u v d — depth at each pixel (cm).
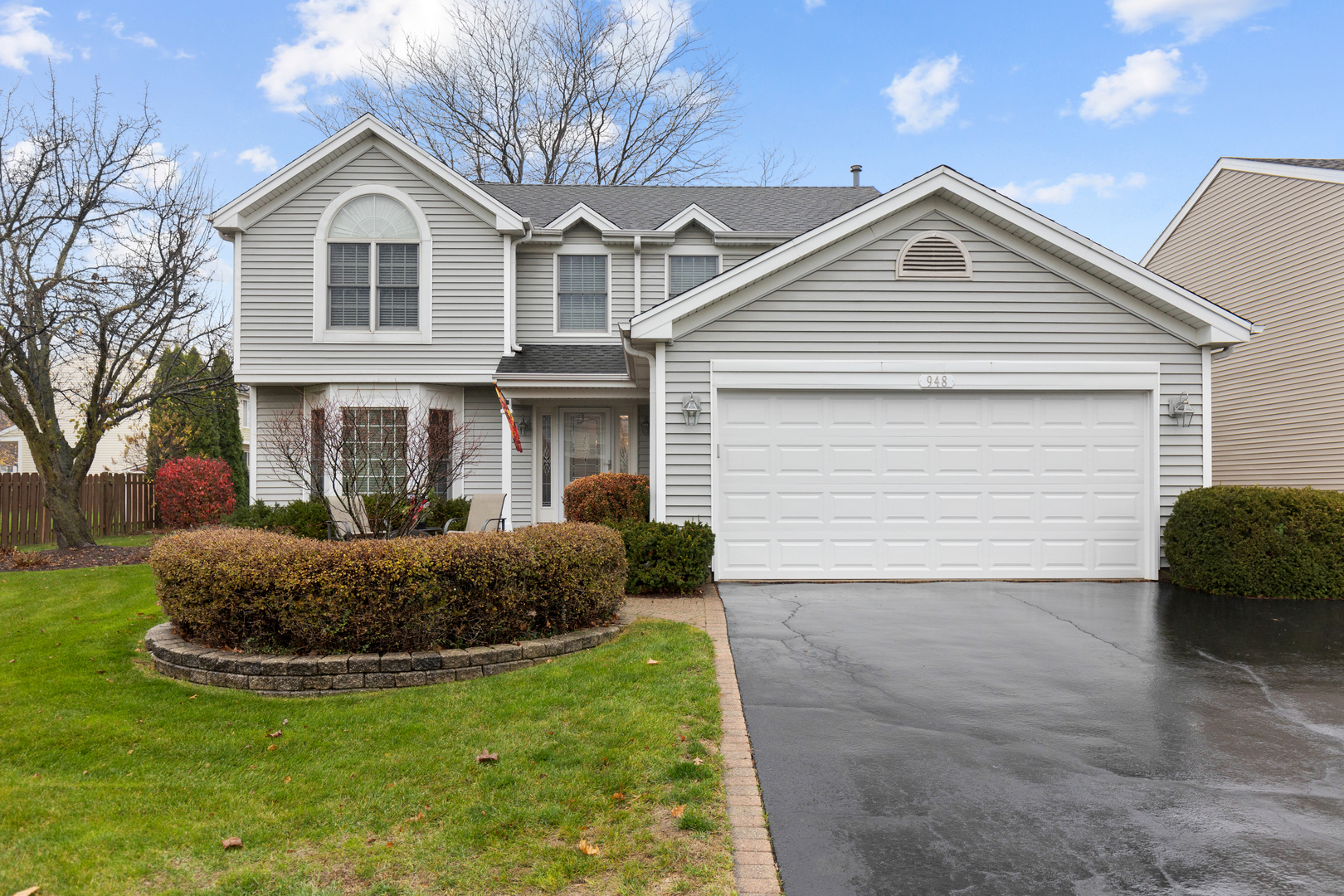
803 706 491
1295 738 443
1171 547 932
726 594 866
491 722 459
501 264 1342
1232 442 1555
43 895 290
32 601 845
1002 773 394
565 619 640
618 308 1452
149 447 2053
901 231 977
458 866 306
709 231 1455
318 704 509
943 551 964
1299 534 852
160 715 492
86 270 1351
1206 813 353
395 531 959
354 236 1327
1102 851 319
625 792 363
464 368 1330
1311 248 1360
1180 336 974
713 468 958
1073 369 969
